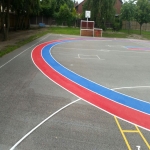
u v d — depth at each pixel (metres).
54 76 11.52
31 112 7.24
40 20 52.25
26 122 6.58
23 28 41.03
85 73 12.53
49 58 15.87
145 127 6.79
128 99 9.02
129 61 16.83
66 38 29.58
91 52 19.92
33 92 8.98
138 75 12.77
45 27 47.00
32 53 17.08
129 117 7.42
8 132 5.98
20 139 5.70
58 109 7.61
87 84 10.62
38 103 7.97
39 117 6.94
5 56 15.27
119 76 12.32
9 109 7.34
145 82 11.43
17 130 6.11
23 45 20.61
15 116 6.89
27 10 34.22
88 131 6.31
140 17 40.88
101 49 22.27
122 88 10.31
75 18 50.41
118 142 5.86
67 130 6.29
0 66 12.57
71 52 19.14
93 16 37.53
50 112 7.34
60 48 20.89
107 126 6.68
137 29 52.16
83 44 25.17
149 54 20.88
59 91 9.38
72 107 7.86
